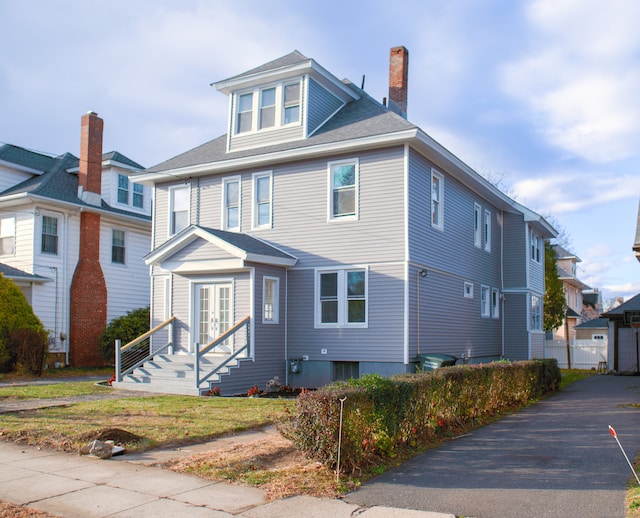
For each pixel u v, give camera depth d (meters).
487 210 25.14
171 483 7.75
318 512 6.75
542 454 9.67
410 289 17.73
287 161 19.69
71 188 27.08
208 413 12.47
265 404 13.78
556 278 35.12
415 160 18.42
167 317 21.16
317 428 8.26
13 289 21.89
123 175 28.97
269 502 7.06
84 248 26.20
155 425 11.10
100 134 27.39
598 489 7.66
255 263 18.08
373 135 17.80
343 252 18.58
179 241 18.67
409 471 8.59
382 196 18.09
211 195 21.17
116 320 26.23
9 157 26.89
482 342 23.78
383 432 9.17
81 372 23.45
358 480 8.00
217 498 7.17
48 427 10.76
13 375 20.89
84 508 6.79
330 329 18.61
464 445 10.41
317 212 19.09
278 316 18.98
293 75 19.81
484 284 24.25
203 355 17.83
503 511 6.84
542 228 28.17
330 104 20.78
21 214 25.09
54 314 25.09
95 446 9.02
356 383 9.36
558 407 15.61
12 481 7.77
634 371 29.30
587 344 36.84
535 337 27.11
